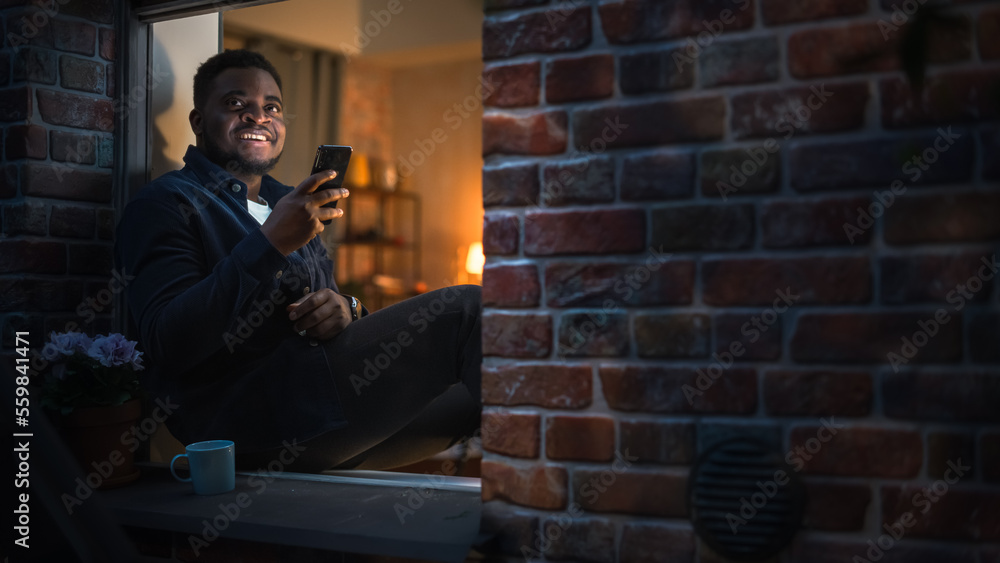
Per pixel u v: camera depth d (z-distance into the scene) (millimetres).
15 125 1702
